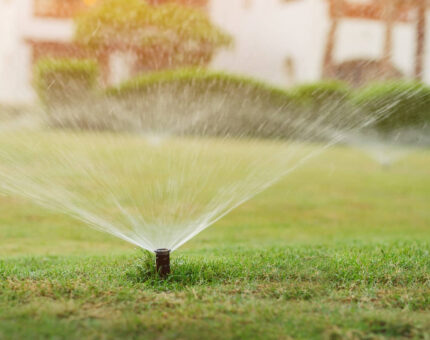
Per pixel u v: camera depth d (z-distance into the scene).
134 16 14.84
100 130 13.45
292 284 2.89
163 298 2.59
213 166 9.09
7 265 3.48
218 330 2.19
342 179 8.71
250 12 17.36
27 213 5.89
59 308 2.40
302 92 14.16
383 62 17.52
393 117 13.27
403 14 17.20
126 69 15.25
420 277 3.06
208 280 2.98
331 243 4.67
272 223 5.98
